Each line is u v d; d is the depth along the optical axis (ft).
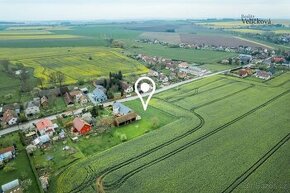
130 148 229.04
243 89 394.73
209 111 309.83
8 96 364.79
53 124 270.67
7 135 260.21
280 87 404.77
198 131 258.37
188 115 297.94
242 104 331.36
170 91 389.60
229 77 463.83
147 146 231.91
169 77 462.19
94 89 404.16
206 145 231.71
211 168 198.49
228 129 261.85
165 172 195.21
